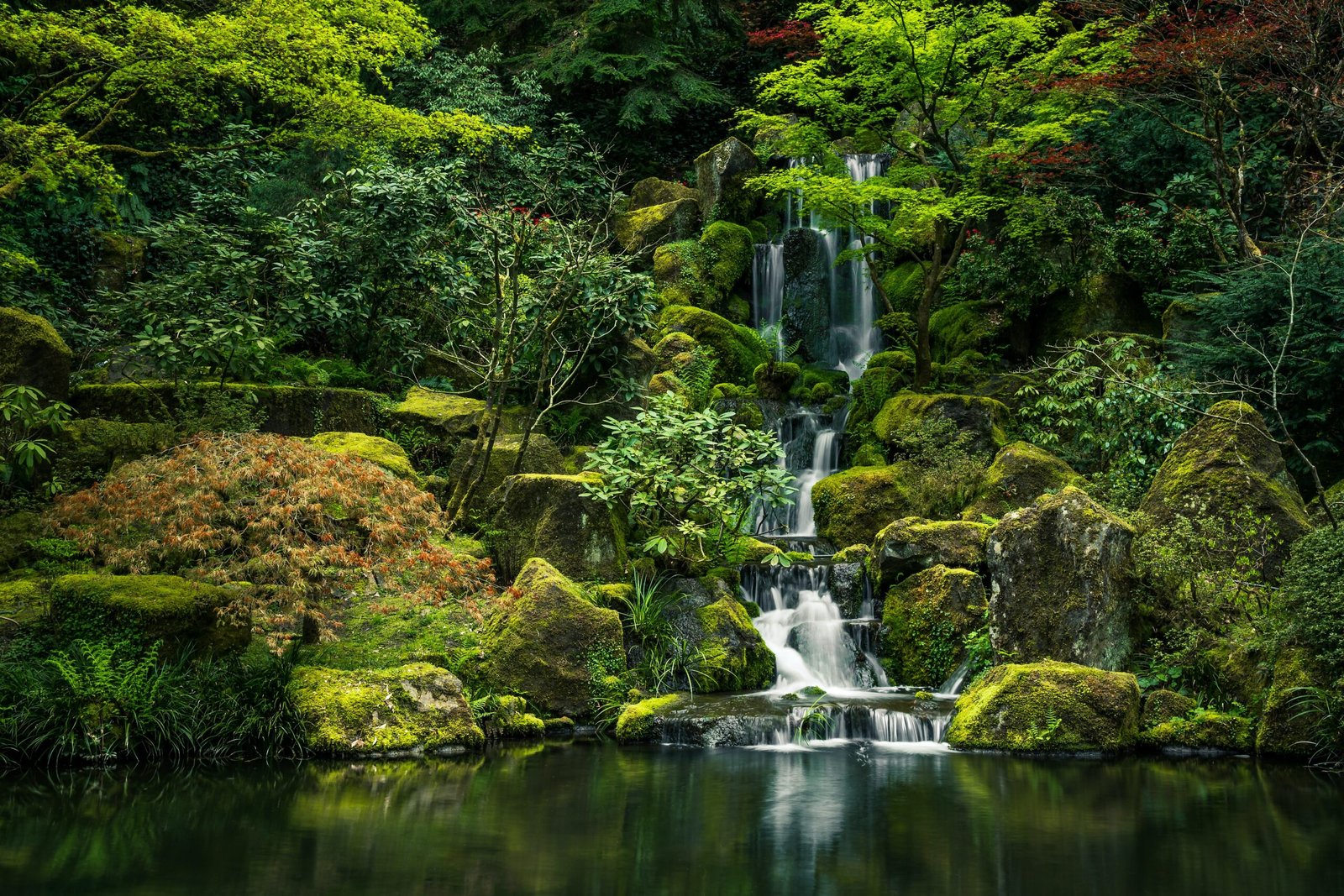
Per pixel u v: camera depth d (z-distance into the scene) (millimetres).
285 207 17094
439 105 19953
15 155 13016
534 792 7258
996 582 10078
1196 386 12555
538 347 13297
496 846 5992
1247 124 17016
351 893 5180
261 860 5684
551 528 10898
